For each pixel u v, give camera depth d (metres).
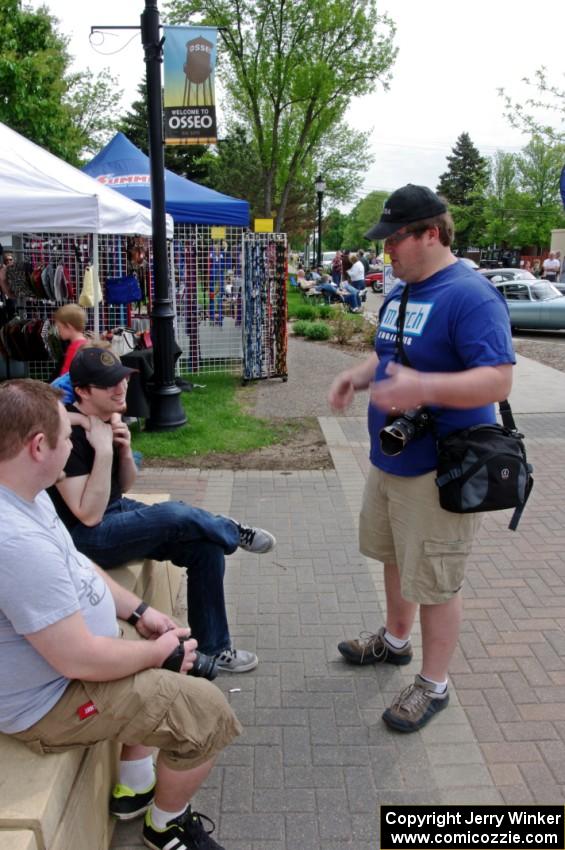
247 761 2.72
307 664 3.37
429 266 2.57
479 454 2.47
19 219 5.90
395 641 3.32
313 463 6.65
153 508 3.00
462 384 2.31
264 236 10.02
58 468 1.88
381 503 2.96
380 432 2.70
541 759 2.73
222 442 7.18
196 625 3.20
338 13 28.05
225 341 11.23
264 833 2.39
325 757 2.75
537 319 17.30
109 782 2.34
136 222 7.17
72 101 31.84
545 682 3.21
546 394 9.90
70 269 9.59
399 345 2.64
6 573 1.72
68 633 1.80
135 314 9.96
